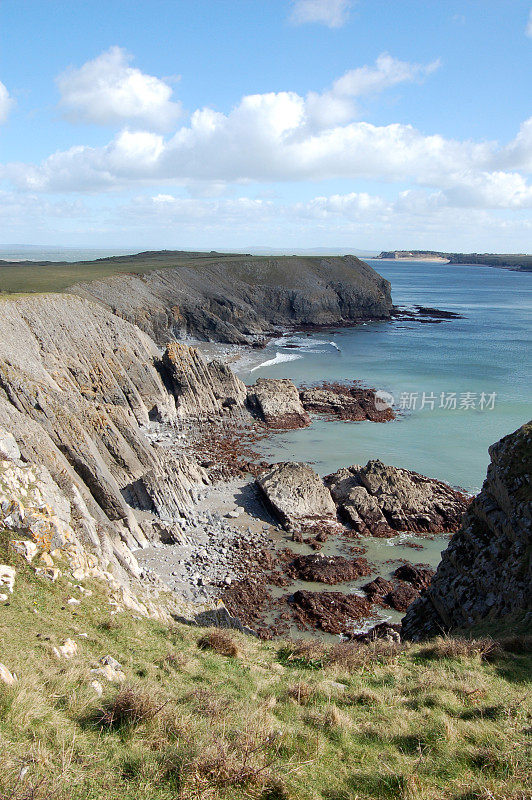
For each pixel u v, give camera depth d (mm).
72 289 103375
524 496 23719
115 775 9398
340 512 43562
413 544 40094
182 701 12828
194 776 9273
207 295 127125
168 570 34156
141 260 185875
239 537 39562
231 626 27547
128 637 17812
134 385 65750
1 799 7906
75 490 28969
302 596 32594
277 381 75062
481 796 9109
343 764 10531
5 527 20812
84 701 11797
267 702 13141
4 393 35656
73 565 21406
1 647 13734
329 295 152250
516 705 13016
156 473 43719
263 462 52969
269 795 9336
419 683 14961
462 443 58625
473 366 95125
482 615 22922
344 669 17000
